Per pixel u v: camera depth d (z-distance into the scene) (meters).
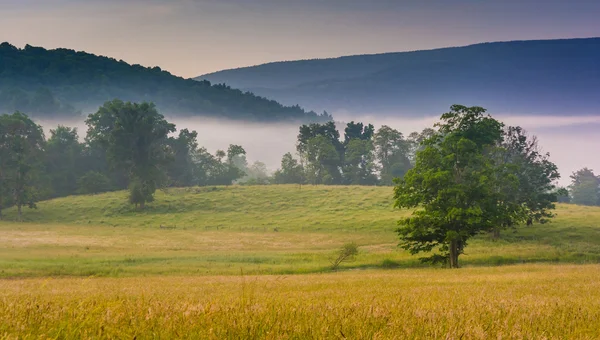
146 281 35.56
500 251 65.50
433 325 6.09
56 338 4.61
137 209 133.38
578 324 7.36
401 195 58.09
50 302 7.39
